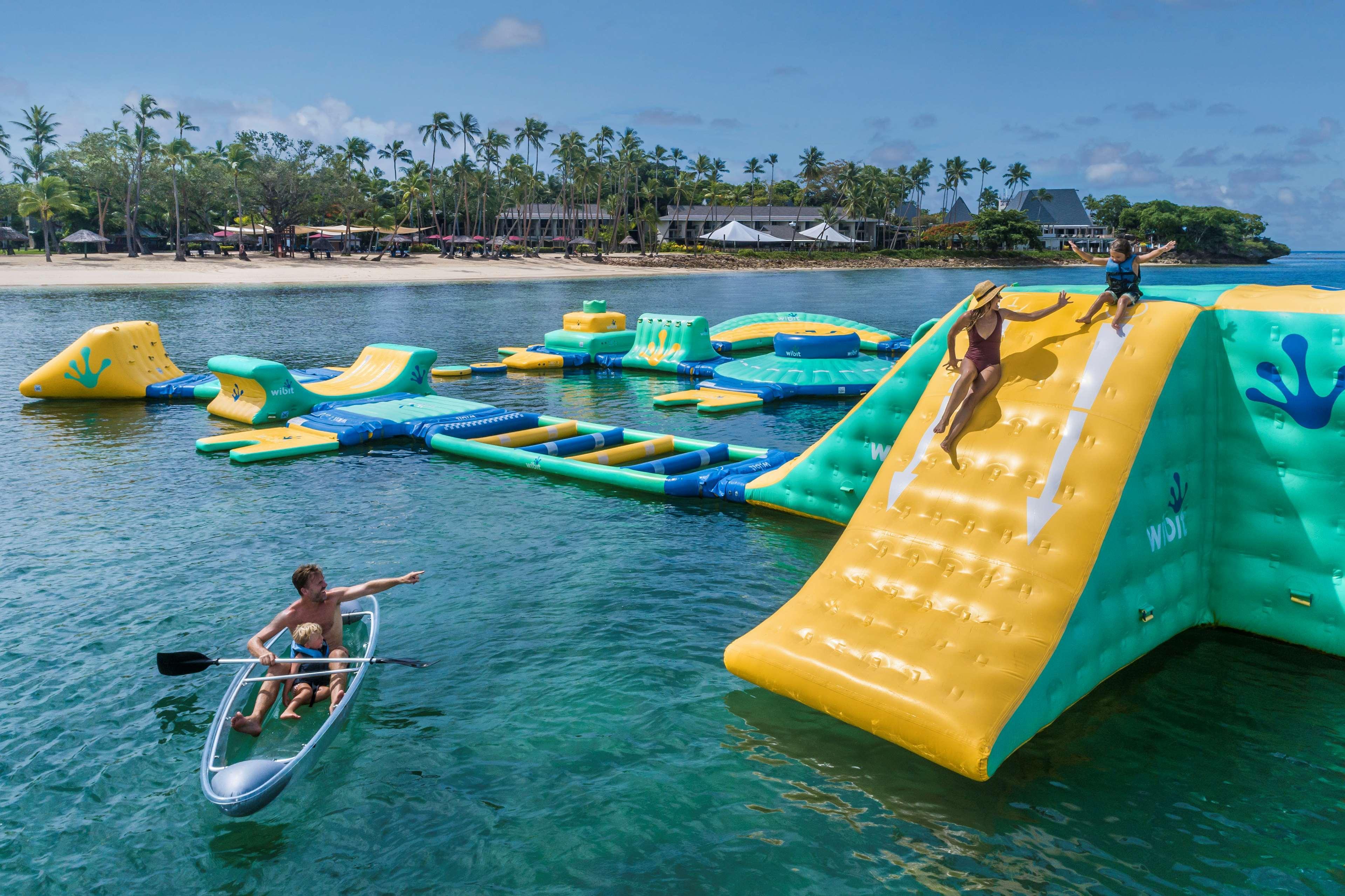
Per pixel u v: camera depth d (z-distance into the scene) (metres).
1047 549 7.60
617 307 60.44
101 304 54.94
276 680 7.44
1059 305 8.97
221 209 118.62
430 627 9.71
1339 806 6.65
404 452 18.17
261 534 12.83
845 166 162.25
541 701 8.16
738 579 11.16
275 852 6.19
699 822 6.47
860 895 5.73
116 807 6.70
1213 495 9.22
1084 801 6.69
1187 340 8.45
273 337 39.72
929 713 6.92
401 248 124.38
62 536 12.76
